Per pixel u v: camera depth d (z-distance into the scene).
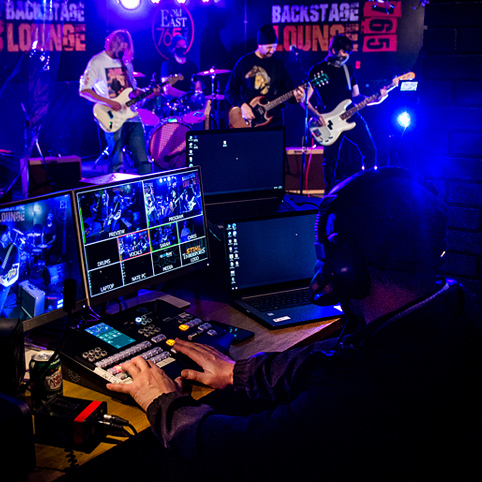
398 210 0.81
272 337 1.63
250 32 7.89
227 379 1.29
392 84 5.08
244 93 4.73
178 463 1.58
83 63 8.02
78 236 1.54
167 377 1.21
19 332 1.20
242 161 2.46
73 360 1.37
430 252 0.81
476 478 0.74
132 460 1.51
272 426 0.85
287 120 7.33
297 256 1.97
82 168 7.14
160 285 2.03
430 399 0.75
